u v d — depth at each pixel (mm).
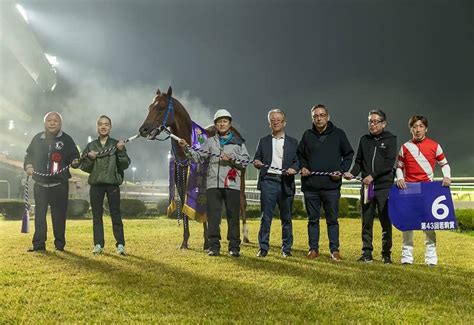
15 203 14750
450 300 3715
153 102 6266
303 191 5922
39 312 3357
